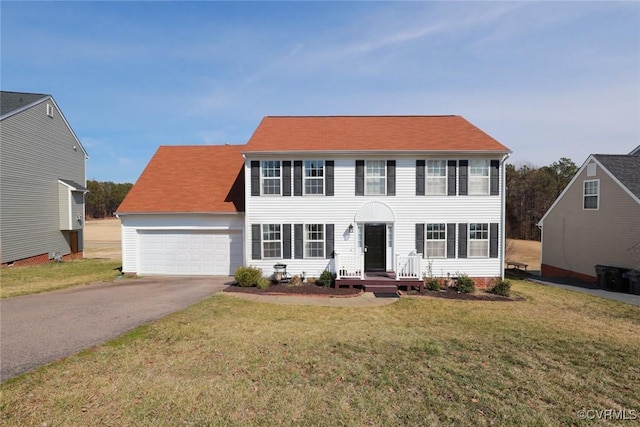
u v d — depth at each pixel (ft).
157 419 15.26
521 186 151.43
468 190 50.65
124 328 27.48
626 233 56.70
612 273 54.85
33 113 71.31
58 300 37.70
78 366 20.26
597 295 49.08
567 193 71.05
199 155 67.77
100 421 15.02
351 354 23.12
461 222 50.62
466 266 50.70
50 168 76.43
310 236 51.06
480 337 27.27
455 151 49.39
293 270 51.06
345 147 50.52
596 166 63.31
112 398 16.84
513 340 26.66
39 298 38.78
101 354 22.07
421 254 50.03
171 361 21.26
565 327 30.76
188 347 23.63
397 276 46.44
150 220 56.59
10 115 65.51
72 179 83.82
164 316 31.14
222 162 65.77
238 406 16.40
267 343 24.84
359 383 18.95
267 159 50.88
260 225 51.06
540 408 16.75
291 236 51.03
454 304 39.45
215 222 56.13
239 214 55.47
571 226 69.82
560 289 54.54
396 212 50.67
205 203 56.75
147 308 34.22
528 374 20.52
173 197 58.13
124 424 14.87
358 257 49.26
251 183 51.08
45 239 75.15
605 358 23.34
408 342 25.73
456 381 19.40
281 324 29.81
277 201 50.98
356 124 60.13
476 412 16.25
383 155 50.31
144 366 20.48
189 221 56.34
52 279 53.01
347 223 50.85
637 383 19.65
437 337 27.12
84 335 25.67
